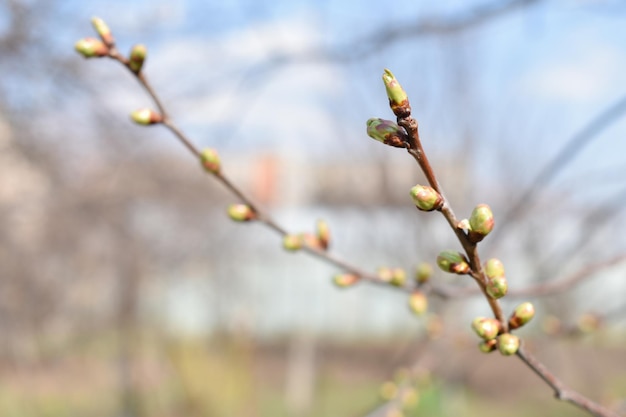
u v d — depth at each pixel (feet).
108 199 22.72
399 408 9.14
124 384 32.78
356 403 36.29
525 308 4.31
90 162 20.85
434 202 3.72
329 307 57.57
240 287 45.65
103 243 26.37
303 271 57.00
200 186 27.89
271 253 52.60
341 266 7.42
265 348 52.85
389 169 29.48
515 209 10.82
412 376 9.50
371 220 31.42
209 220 32.45
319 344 54.03
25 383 31.50
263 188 41.29
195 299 46.44
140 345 34.14
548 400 31.35
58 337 32.14
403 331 53.31
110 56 6.04
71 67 16.06
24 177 20.52
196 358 31.94
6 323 26.32
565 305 20.89
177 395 31.81
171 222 29.71
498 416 30.68
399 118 3.51
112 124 18.30
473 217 3.88
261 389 39.50
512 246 23.68
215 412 31.01
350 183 31.89
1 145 18.31
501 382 37.47
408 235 29.27
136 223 27.76
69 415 30.42
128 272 30.22
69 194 20.72
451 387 24.18
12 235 22.52
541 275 16.39
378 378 42.75
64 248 24.26
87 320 32.96
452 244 28.09
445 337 10.41
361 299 57.21
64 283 26.91
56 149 19.04
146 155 22.49
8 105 16.85
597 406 4.88
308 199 41.19
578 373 22.62
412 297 7.57
